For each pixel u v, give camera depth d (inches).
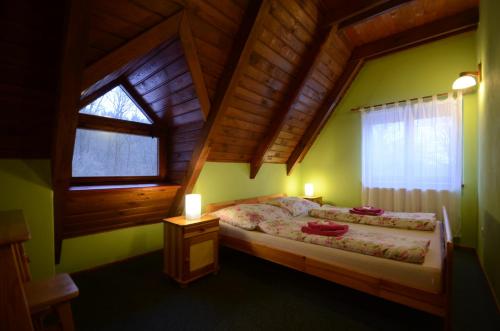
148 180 112.8
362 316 68.9
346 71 148.0
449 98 128.1
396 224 99.2
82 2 51.7
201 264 90.5
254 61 100.2
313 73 130.9
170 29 72.6
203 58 85.8
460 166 125.2
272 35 98.5
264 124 132.1
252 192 152.9
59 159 70.9
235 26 86.0
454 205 126.3
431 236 86.3
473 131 124.6
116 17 62.3
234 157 137.9
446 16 117.8
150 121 112.0
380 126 149.9
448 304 56.4
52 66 62.0
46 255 74.4
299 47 112.0
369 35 133.0
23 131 67.4
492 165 85.8
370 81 157.0
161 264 104.3
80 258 95.7
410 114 139.3
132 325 65.1
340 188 171.8
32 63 59.6
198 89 89.4
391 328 63.8
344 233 84.3
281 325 65.1
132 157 106.9
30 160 72.2
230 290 83.4
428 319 67.6
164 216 120.0
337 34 123.4
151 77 93.2
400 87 145.7
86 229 95.9
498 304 73.8
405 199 140.8
